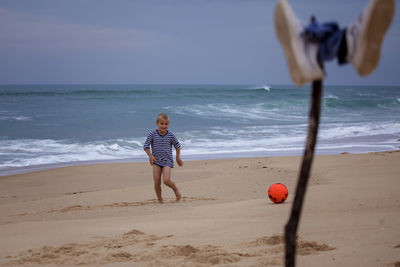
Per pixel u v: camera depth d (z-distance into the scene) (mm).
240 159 14758
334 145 18141
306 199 6668
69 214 6988
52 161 15672
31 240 4773
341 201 6324
